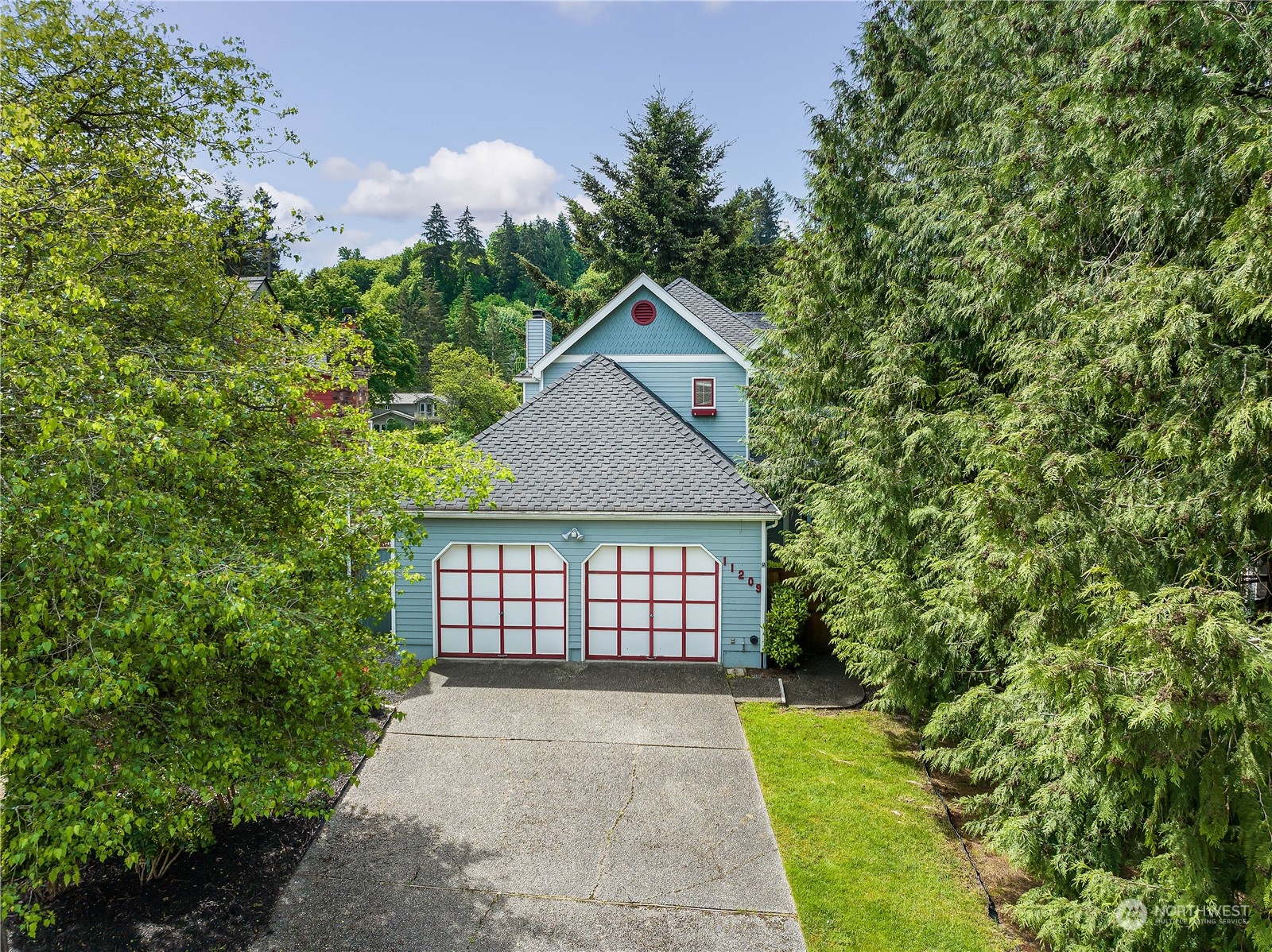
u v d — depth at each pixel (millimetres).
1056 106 8031
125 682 4773
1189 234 7180
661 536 14445
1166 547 6793
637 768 10430
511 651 14844
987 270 8844
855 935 7148
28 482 4867
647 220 36531
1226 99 6531
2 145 6141
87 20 7488
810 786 9992
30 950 6633
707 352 19766
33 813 4883
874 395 10727
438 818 9102
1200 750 5625
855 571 11484
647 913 7430
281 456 7453
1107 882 6055
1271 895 4984
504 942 6992
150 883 7629
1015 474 6703
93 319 6828
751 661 14570
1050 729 6789
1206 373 6363
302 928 7098
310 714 6539
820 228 13523
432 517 14508
